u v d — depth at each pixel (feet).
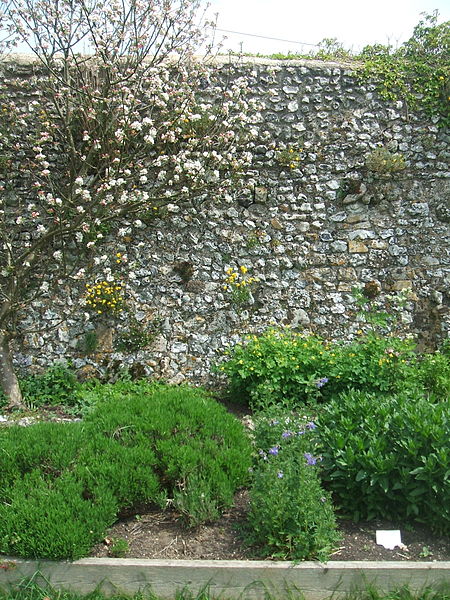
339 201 22.45
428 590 9.48
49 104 21.09
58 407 19.04
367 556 10.11
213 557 10.05
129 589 9.54
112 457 11.52
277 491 10.26
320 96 22.45
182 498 10.91
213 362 21.70
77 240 19.74
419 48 23.24
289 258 22.27
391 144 22.54
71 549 9.53
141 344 21.39
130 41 19.56
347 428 11.71
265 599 9.36
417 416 11.14
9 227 21.06
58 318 21.27
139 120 20.74
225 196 20.97
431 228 22.62
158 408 13.25
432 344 22.45
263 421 13.09
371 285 22.39
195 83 21.04
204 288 21.88
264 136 22.04
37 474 10.97
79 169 20.77
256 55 23.62
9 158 21.03
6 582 9.49
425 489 10.68
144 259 21.67
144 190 21.42
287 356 19.25
